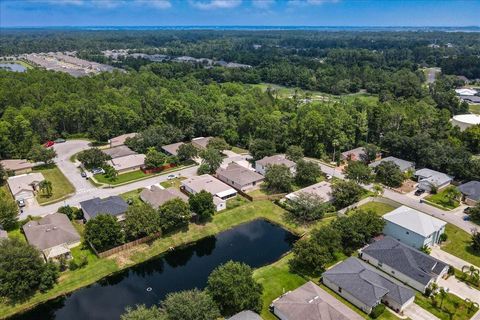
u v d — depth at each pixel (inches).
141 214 2568.9
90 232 2405.3
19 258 2075.5
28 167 3833.7
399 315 1927.9
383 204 3191.4
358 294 1971.0
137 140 4448.8
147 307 2047.2
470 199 3157.0
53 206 3083.2
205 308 1752.0
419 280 2097.7
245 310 1881.2
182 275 2343.8
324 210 2906.0
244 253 2578.7
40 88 5910.4
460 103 6368.1
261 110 5374.0
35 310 2032.5
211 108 5487.2
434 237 2566.4
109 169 3663.9
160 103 5452.8
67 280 2229.3
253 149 4217.5
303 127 4461.1
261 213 3105.3
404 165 3895.2
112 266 2378.2
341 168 4079.7
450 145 4128.9
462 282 2188.7
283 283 2197.3
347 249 2475.4
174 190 3216.0
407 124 4542.3
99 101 5506.9
